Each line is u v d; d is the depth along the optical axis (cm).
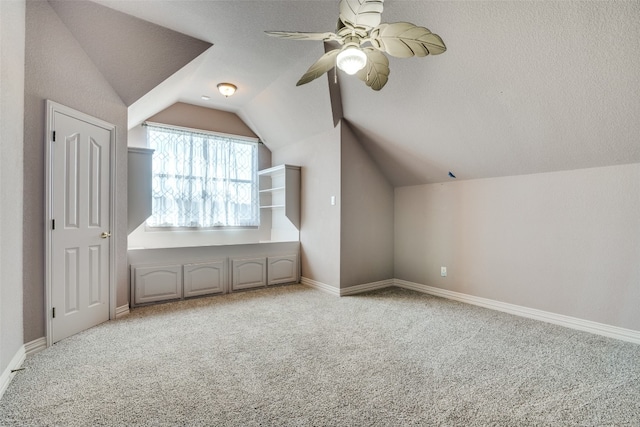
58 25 240
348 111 384
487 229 355
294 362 216
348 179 405
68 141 250
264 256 439
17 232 204
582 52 210
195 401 170
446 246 396
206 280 393
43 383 186
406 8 246
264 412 161
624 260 262
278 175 514
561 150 278
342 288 400
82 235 267
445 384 189
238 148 503
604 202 272
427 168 391
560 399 174
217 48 310
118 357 221
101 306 291
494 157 323
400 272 454
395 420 156
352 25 170
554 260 303
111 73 284
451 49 256
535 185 316
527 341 255
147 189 349
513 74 246
